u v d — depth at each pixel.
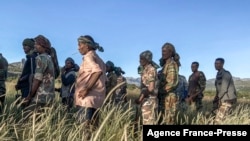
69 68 8.73
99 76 5.40
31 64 6.55
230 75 8.44
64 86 8.59
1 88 6.84
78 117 5.37
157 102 6.09
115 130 4.73
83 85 5.46
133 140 4.91
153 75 6.02
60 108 5.23
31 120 4.97
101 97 5.55
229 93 8.33
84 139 4.30
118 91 9.05
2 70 6.91
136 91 13.46
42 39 5.91
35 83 5.70
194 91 10.36
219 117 7.07
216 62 8.54
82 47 5.56
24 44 6.79
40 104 5.70
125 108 6.05
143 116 5.96
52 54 7.23
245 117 6.56
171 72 6.36
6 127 4.49
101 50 5.73
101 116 5.16
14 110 5.50
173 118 6.26
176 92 6.44
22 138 4.36
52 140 4.38
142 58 6.07
